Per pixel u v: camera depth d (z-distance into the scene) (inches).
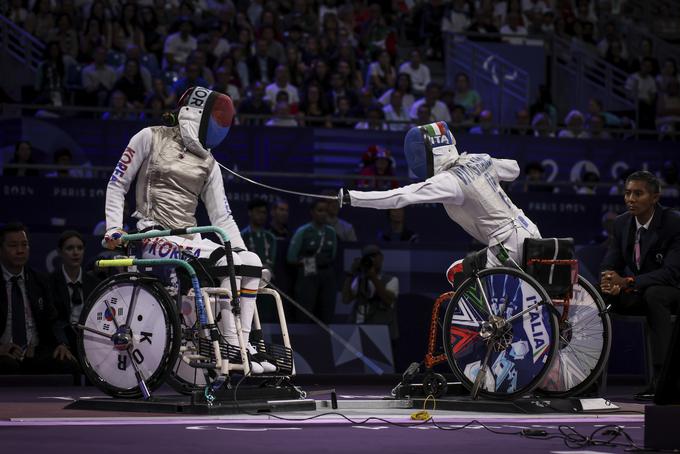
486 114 1496.1
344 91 1502.2
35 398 719.1
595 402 619.2
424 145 653.3
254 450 403.9
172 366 589.9
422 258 1126.4
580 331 642.8
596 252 1128.2
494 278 615.5
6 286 891.4
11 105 1245.7
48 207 1165.1
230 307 612.7
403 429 501.7
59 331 901.2
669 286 752.3
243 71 1549.0
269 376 624.7
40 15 1573.6
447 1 1836.9
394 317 1058.1
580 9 1966.0
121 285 600.1
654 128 1657.2
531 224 655.1
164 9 1681.8
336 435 468.1
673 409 414.6
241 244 652.7
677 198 1316.4
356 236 1216.2
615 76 1809.8
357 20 1781.5
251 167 1272.1
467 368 621.9
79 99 1416.1
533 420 557.6
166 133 648.4
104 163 1236.5
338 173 1298.0
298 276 1070.4
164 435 458.3
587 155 1350.9
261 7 1750.7
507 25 1831.9
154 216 634.2
